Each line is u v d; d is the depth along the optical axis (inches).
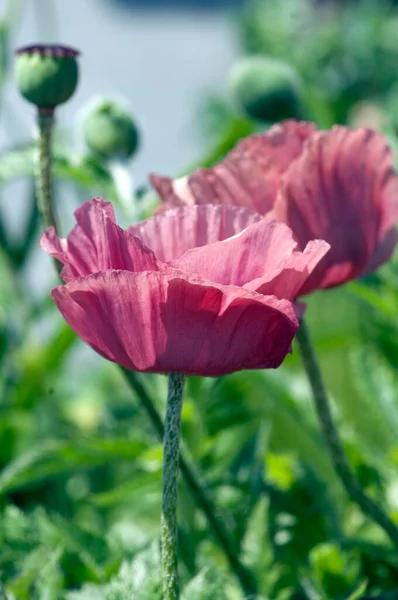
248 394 55.0
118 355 38.5
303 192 41.5
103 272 37.5
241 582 44.2
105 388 63.1
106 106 49.4
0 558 45.6
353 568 44.9
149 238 38.8
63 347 54.8
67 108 176.6
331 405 50.3
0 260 56.3
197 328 37.8
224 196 41.4
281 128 42.3
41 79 42.8
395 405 50.6
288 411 50.9
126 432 56.4
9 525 45.9
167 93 196.4
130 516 53.7
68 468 48.3
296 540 47.8
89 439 47.7
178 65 213.2
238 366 38.3
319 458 53.7
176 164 167.6
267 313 37.7
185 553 46.9
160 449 47.0
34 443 53.7
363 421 57.4
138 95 195.9
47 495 52.4
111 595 41.1
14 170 49.1
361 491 43.1
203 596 41.0
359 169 42.0
